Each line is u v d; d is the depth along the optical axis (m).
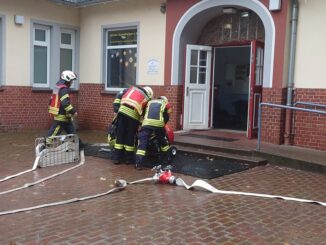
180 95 11.41
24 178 6.98
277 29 9.34
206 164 8.14
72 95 13.88
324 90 8.92
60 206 5.54
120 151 8.16
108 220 4.99
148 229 4.71
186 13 10.98
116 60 13.12
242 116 13.11
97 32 13.36
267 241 4.41
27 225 4.80
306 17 9.09
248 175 7.39
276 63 9.38
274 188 6.56
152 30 11.87
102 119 13.32
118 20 12.73
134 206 5.56
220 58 13.08
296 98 9.30
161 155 8.30
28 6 12.55
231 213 5.31
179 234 4.57
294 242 4.41
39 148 8.04
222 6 10.36
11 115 12.46
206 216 5.18
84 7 13.65
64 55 13.81
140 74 12.25
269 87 9.50
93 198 5.92
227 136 10.48
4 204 5.58
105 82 13.38
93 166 7.98
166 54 11.49
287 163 8.01
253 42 9.87
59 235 4.51
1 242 4.30
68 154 8.22
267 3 9.47
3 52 12.10
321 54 8.92
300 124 9.26
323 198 6.06
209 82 11.66
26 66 12.69
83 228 4.72
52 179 6.98
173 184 6.71
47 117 13.34
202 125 11.62
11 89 12.38
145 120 7.83
